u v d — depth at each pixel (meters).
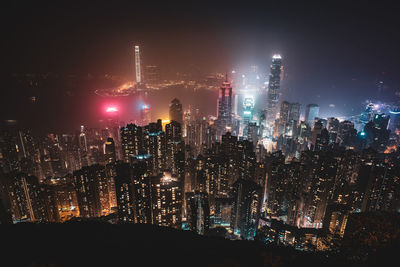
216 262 46.50
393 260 29.97
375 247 32.03
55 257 48.12
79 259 48.06
